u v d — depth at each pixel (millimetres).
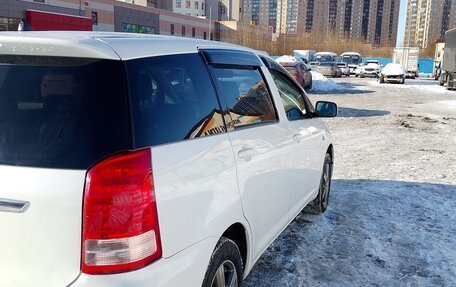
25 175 1778
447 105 18297
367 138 10359
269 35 85438
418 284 3623
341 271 3795
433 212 5277
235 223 2707
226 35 78688
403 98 21328
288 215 3795
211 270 2357
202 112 2461
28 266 1799
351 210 5301
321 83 26859
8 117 1889
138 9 58156
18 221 1781
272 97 3516
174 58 2379
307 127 4238
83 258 1757
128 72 1979
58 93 1890
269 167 3172
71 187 1752
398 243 4387
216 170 2389
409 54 46281
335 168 7453
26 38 1912
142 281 1823
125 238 1802
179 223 2051
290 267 3836
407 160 8078
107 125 1845
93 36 2104
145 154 1907
